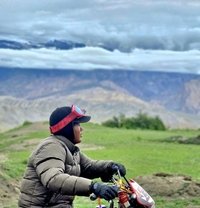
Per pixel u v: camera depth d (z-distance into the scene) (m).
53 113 7.14
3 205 16.05
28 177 6.91
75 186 6.46
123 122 88.00
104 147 44.72
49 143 6.90
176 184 17.84
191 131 78.12
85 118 7.19
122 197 6.49
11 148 45.69
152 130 81.38
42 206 6.89
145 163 31.83
